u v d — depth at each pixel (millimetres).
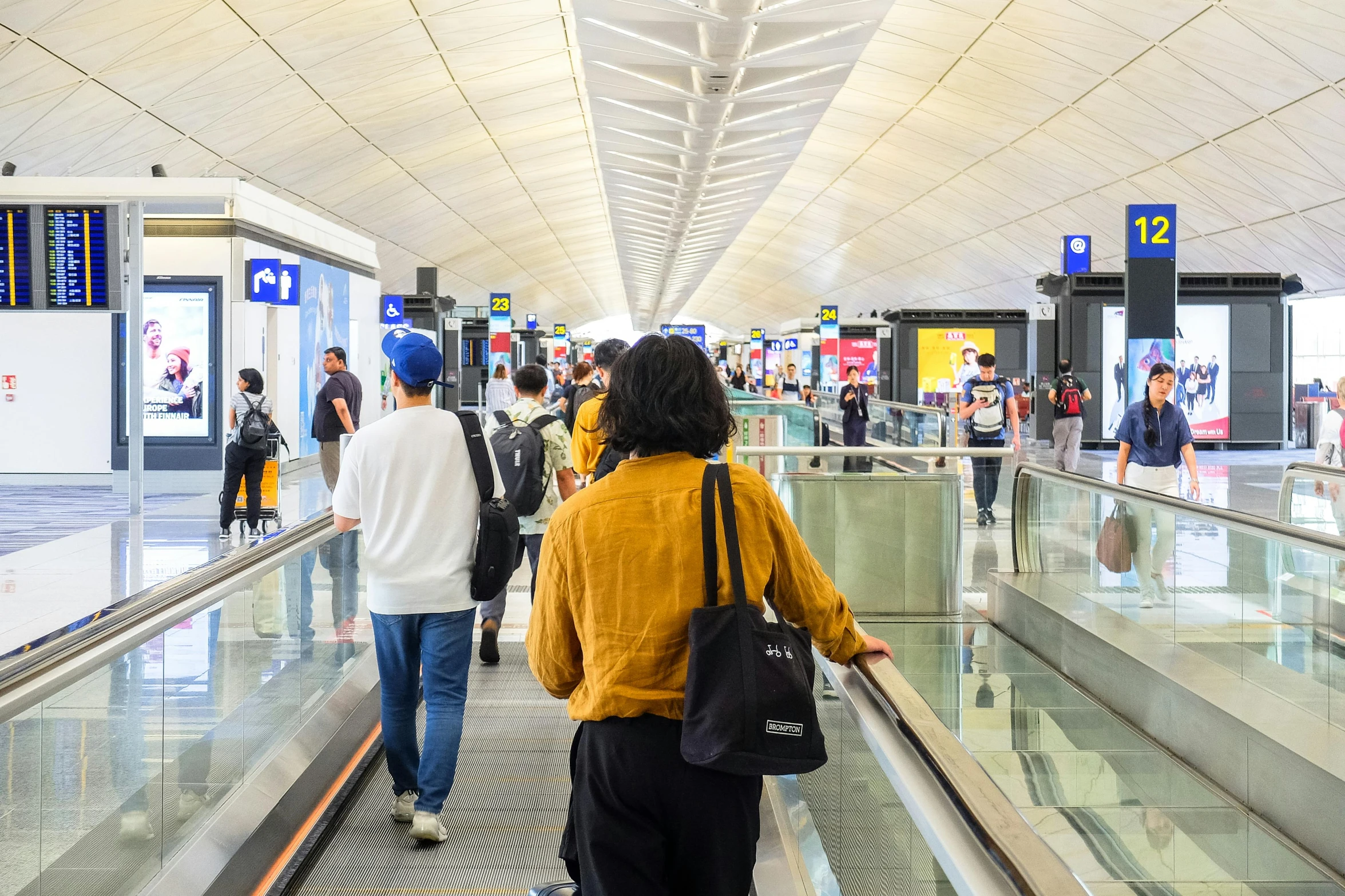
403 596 4188
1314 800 4016
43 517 13547
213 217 15898
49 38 17750
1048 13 22297
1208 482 18766
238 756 3941
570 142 36500
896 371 30453
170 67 20531
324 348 20500
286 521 12945
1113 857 4410
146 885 3119
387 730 4348
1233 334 26875
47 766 2562
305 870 3941
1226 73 22625
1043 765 5477
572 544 2338
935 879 1966
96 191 13641
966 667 7289
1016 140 31359
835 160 39812
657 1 17875
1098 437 26688
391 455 4227
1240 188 28125
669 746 2256
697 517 2297
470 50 24656
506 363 34594
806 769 2117
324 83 24266
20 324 16422
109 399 16500
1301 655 4324
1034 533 7406
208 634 3600
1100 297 26703
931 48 25812
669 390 2355
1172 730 5184
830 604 2473
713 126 27234
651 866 2289
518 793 4707
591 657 2295
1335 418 9234
